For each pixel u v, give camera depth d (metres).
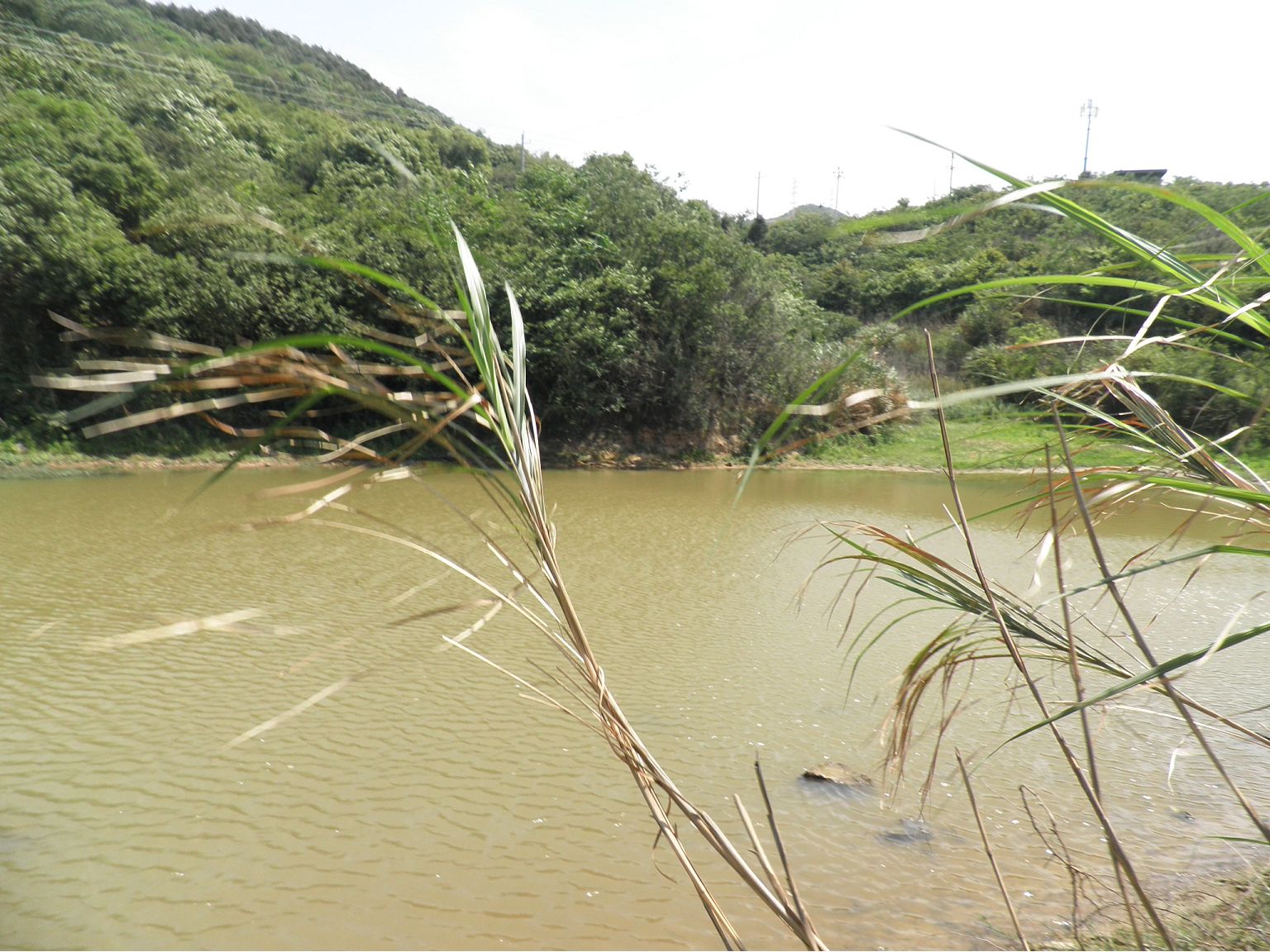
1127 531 13.84
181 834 5.05
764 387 27.39
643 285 26.44
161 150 27.09
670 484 21.98
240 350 1.21
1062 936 3.96
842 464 26.34
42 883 4.54
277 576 10.98
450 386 1.41
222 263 20.05
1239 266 1.38
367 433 1.39
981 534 14.46
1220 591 10.89
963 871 4.72
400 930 4.20
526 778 5.86
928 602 10.21
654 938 4.16
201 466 20.23
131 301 20.03
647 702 7.27
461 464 1.50
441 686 7.44
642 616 9.83
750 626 9.48
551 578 1.55
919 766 6.08
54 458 19.62
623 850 4.98
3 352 20.39
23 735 6.30
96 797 5.45
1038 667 7.44
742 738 6.58
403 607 9.66
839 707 7.20
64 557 11.67
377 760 6.05
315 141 29.72
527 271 25.17
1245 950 3.32
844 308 29.08
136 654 8.02
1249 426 1.55
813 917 4.30
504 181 44.06
